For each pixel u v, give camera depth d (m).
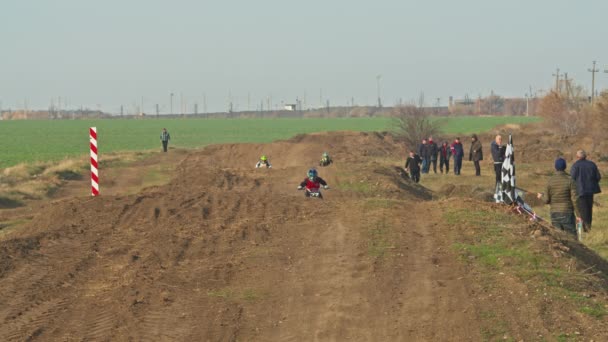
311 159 79.25
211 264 18.86
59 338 13.91
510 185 24.83
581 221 25.70
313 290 16.33
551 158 80.31
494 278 16.47
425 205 25.30
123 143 151.00
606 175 60.88
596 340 12.88
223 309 15.33
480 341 12.98
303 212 24.98
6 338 13.92
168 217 25.42
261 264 18.59
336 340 13.45
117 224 24.89
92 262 19.81
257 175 49.00
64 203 28.28
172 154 89.94
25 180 57.12
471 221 21.78
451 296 15.40
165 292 16.52
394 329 13.81
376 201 26.19
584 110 118.94
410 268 17.59
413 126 101.06
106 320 14.89
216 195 29.25
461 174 65.19
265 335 13.86
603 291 16.11
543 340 12.91
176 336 13.84
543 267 17.17
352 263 18.16
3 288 17.41
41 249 21.34
